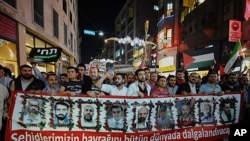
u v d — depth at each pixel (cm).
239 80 660
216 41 1991
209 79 528
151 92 515
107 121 434
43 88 479
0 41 867
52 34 1633
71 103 425
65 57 2478
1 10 851
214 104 488
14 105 405
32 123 411
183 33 2770
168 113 462
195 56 2348
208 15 2044
